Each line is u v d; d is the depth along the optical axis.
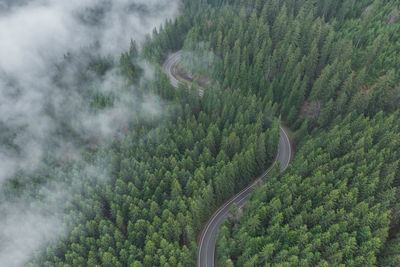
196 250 55.84
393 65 72.88
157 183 68.12
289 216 50.78
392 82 67.38
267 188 58.31
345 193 50.03
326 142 62.50
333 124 70.81
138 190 66.62
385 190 50.09
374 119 62.69
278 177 62.34
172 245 52.12
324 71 76.94
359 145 57.16
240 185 69.38
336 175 54.16
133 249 54.00
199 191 61.72
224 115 81.00
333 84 73.62
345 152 59.81
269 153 72.44
